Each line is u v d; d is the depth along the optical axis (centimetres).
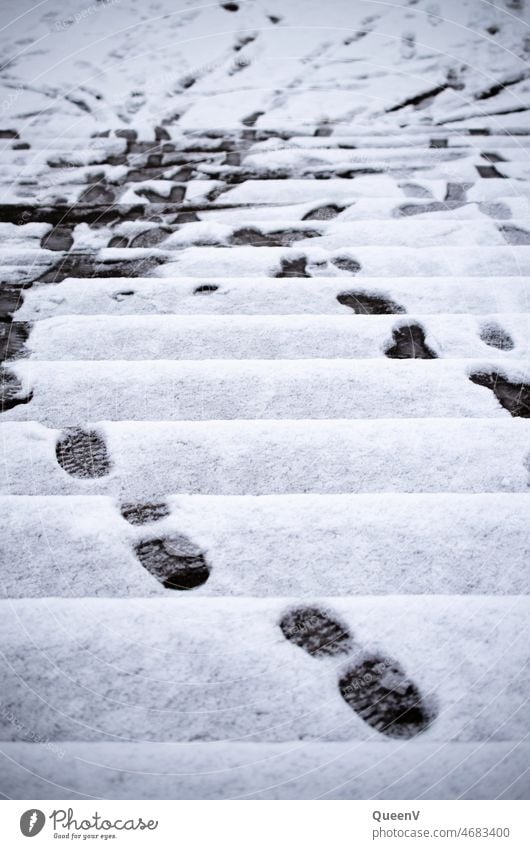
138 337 144
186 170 211
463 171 210
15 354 142
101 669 92
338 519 108
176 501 111
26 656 93
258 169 212
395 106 242
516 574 102
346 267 170
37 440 121
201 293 160
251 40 278
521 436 121
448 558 104
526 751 86
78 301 157
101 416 126
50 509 110
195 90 251
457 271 167
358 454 118
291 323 147
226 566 103
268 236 183
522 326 148
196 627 96
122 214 192
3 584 101
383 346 144
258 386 132
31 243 179
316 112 239
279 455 118
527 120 234
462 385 133
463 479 115
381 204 195
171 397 130
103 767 85
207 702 89
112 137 226
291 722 88
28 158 215
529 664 92
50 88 250
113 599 99
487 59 264
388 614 97
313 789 84
